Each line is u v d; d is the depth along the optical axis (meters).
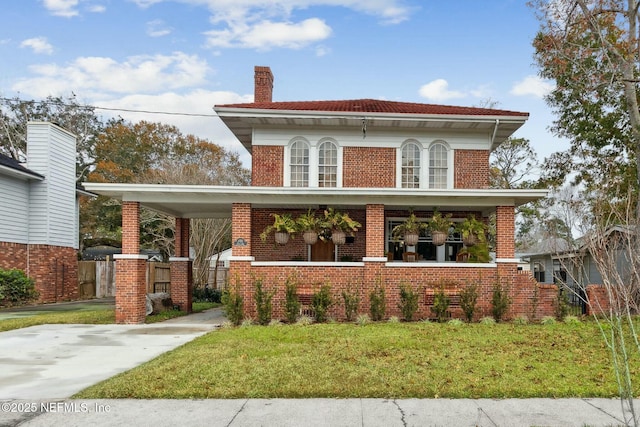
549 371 8.16
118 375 8.11
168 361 8.91
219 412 6.21
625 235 7.05
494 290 14.96
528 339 11.17
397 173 18.47
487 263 15.58
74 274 26.44
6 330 13.75
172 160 38.06
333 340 11.01
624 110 22.30
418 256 18.58
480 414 6.14
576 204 13.24
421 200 15.62
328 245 18.34
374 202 15.57
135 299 15.20
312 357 9.17
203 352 9.69
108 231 43.56
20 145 42.06
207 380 7.57
